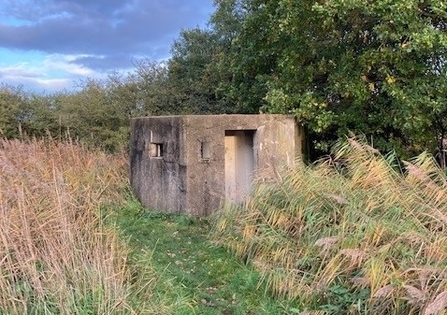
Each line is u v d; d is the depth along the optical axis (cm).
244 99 1159
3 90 1658
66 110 1642
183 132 772
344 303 415
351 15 766
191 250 615
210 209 779
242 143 833
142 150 898
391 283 379
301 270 484
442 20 760
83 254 424
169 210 812
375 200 497
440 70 745
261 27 1021
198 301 459
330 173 598
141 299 418
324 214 521
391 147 808
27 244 411
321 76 895
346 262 441
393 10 692
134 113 1608
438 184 536
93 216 523
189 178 771
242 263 554
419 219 461
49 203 492
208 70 1538
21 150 867
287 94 871
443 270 358
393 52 756
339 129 839
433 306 318
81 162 929
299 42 872
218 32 1595
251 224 584
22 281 392
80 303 377
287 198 570
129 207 844
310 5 791
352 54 816
